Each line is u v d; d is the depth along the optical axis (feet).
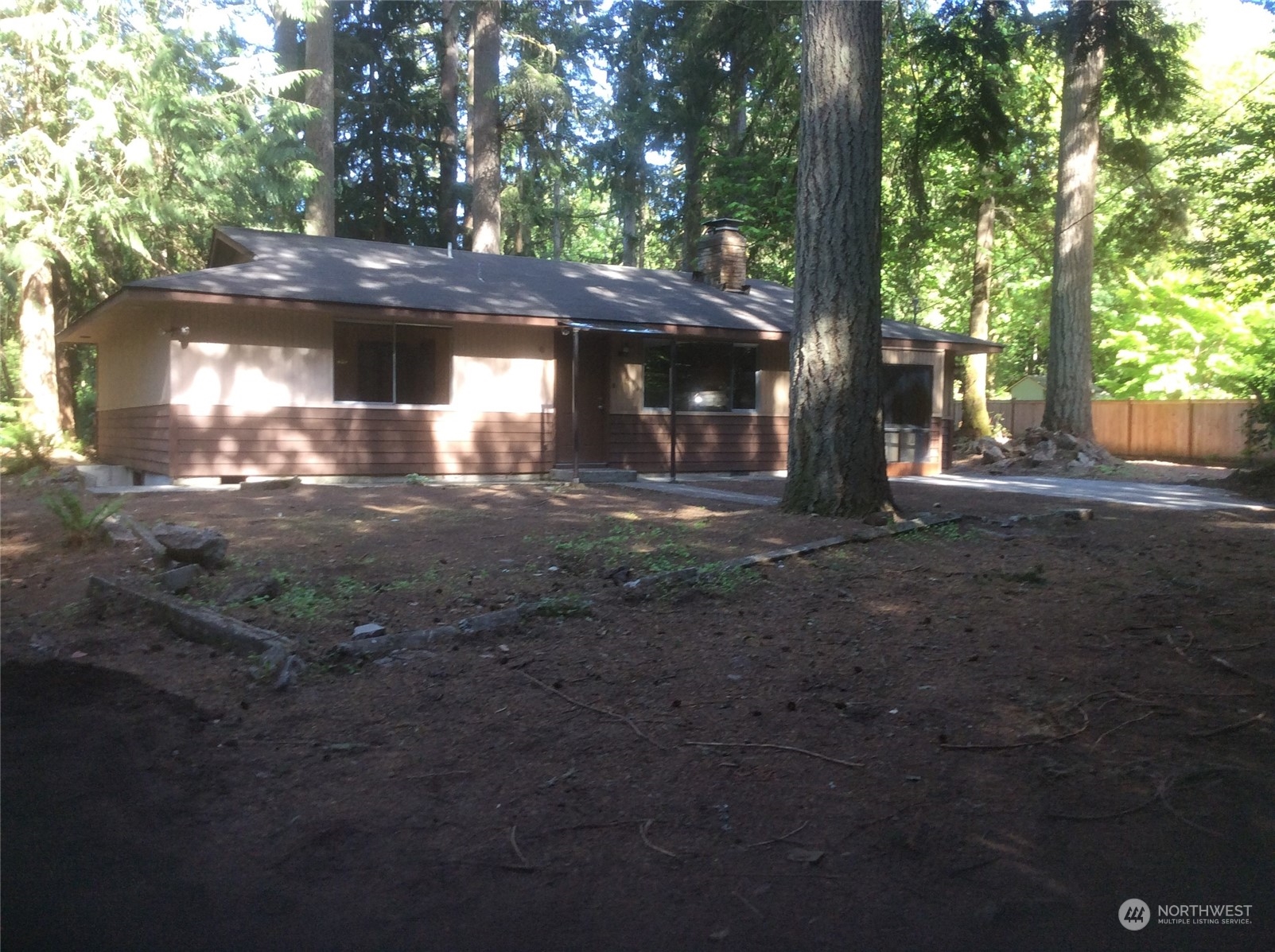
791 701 16.38
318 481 47.83
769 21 80.07
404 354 49.90
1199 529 34.30
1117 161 71.10
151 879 11.21
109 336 59.47
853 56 33.19
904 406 63.10
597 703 16.31
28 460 50.37
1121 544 30.81
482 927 10.36
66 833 12.07
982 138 40.52
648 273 68.85
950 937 10.16
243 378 46.14
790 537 29.76
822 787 13.42
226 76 65.31
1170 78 47.16
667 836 12.17
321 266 51.37
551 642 19.31
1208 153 62.69
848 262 33.50
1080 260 67.82
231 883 11.18
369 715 15.75
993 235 89.45
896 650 19.01
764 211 83.92
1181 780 13.55
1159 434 78.38
